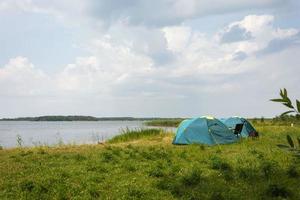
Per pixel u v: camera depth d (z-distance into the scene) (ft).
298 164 47.34
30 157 57.82
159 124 332.60
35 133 231.71
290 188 36.01
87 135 194.29
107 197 34.40
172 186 36.78
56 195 34.88
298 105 14.67
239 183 38.37
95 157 56.90
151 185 38.45
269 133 97.60
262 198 33.32
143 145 77.36
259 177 40.65
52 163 51.13
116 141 96.27
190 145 73.97
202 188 36.50
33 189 36.55
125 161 51.93
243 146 70.79
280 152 58.23
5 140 161.07
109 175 42.93
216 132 77.92
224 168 46.01
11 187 37.81
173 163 50.29
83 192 35.70
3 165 50.49
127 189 36.52
